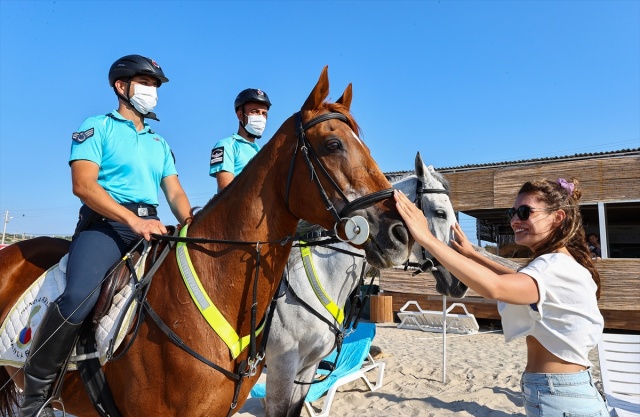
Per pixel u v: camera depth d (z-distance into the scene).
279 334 3.30
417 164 4.44
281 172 2.24
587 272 2.04
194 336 2.10
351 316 3.90
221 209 2.32
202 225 2.36
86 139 2.41
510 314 2.10
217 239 2.23
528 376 2.05
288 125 2.29
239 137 4.21
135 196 2.58
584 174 10.38
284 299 3.33
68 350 2.23
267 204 2.24
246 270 2.20
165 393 2.09
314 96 2.23
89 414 2.42
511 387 6.35
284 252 2.31
